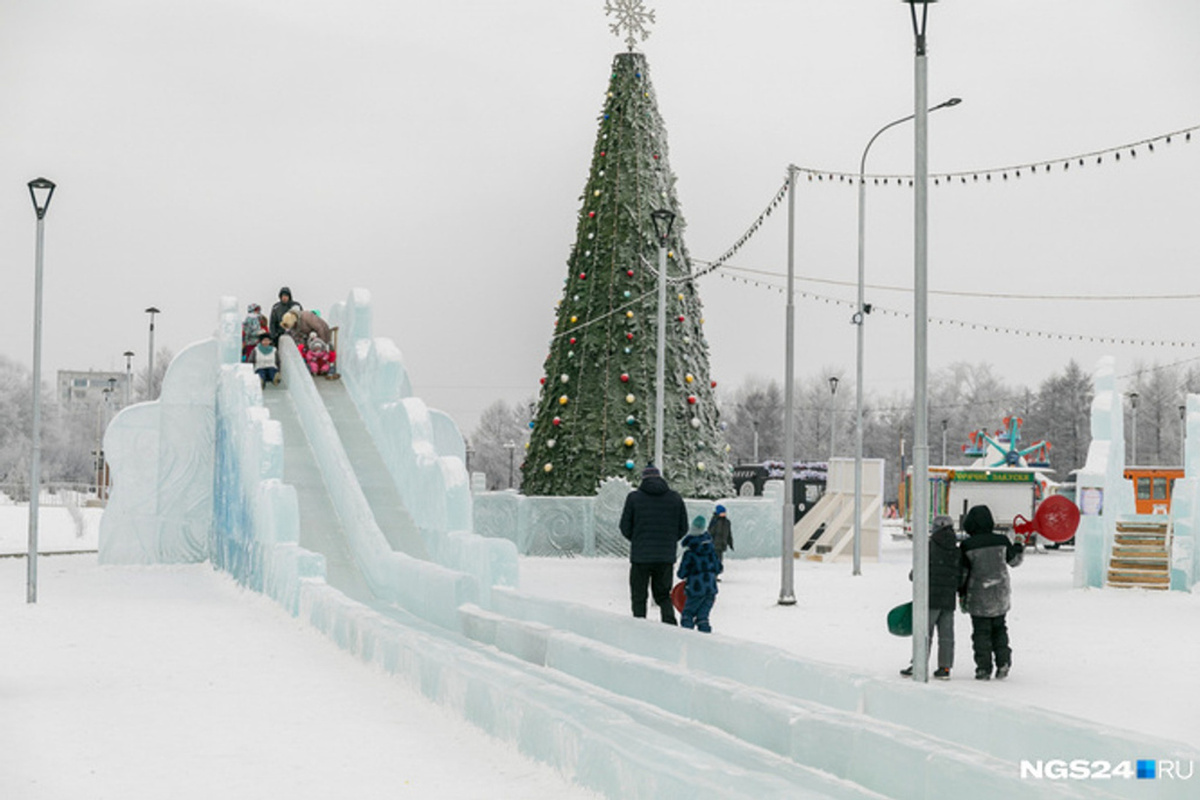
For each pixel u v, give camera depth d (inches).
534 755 347.6
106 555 1101.1
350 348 1110.4
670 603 650.8
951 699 362.6
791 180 938.1
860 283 1364.4
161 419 1114.7
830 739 331.0
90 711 417.4
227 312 1103.6
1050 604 914.1
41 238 827.4
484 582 692.1
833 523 1472.7
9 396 4736.7
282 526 784.9
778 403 4881.9
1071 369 4069.9
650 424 1417.3
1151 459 4109.3
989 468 1840.6
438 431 1160.8
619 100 1478.8
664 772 275.3
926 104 532.4
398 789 317.4
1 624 663.1
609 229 1453.0
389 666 490.9
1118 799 245.6
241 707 426.6
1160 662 598.5
